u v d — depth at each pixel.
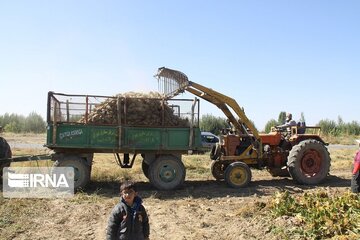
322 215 7.31
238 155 12.68
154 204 9.80
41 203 9.51
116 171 14.30
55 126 10.83
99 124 11.07
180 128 11.48
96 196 10.38
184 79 11.98
